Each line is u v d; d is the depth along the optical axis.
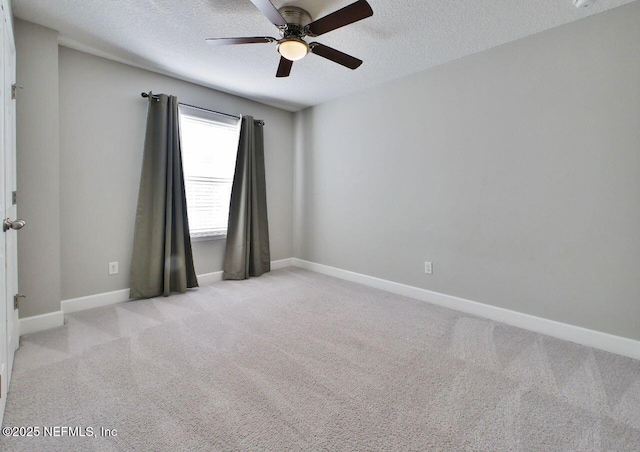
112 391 1.59
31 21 2.21
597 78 2.08
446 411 1.48
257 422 1.39
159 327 2.39
